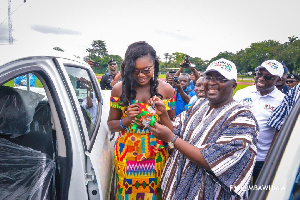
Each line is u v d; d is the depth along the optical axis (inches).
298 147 39.3
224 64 57.2
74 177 62.3
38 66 58.2
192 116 65.1
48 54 64.0
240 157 52.0
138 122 65.7
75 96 67.6
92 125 82.0
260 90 98.7
